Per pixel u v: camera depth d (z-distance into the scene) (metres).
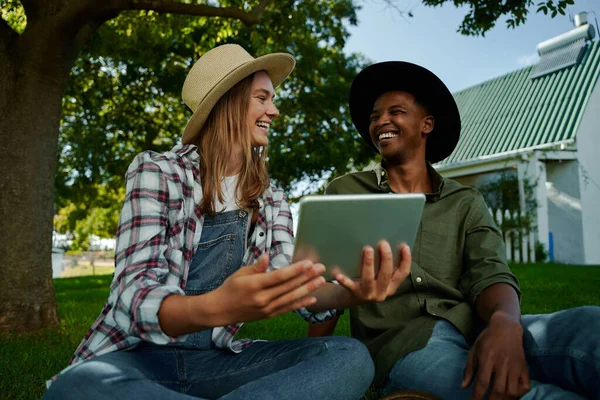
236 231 1.59
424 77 2.05
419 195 1.20
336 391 1.26
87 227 33.97
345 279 1.25
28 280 3.97
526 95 15.37
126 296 1.18
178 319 1.11
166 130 11.70
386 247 1.21
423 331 1.72
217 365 1.45
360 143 12.15
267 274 1.02
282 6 7.12
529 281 6.51
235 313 1.07
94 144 10.40
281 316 4.30
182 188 1.50
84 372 1.12
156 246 1.33
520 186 12.88
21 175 4.00
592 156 13.36
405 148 2.07
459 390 1.50
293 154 11.64
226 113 1.64
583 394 1.37
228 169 1.64
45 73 4.09
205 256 1.54
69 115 10.67
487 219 1.96
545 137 13.54
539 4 4.69
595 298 4.72
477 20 5.12
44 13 3.99
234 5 6.96
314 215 1.11
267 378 1.19
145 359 1.35
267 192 1.72
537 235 12.58
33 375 2.40
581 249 13.16
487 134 15.34
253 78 1.68
